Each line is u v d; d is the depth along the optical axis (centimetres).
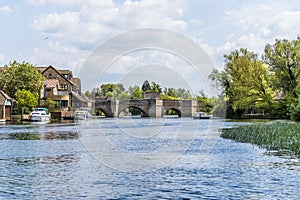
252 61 6938
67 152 2756
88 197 1516
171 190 1611
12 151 2844
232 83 6900
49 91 9225
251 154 2573
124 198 1505
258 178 1819
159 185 1689
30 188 1650
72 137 3991
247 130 3725
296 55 6022
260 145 3045
